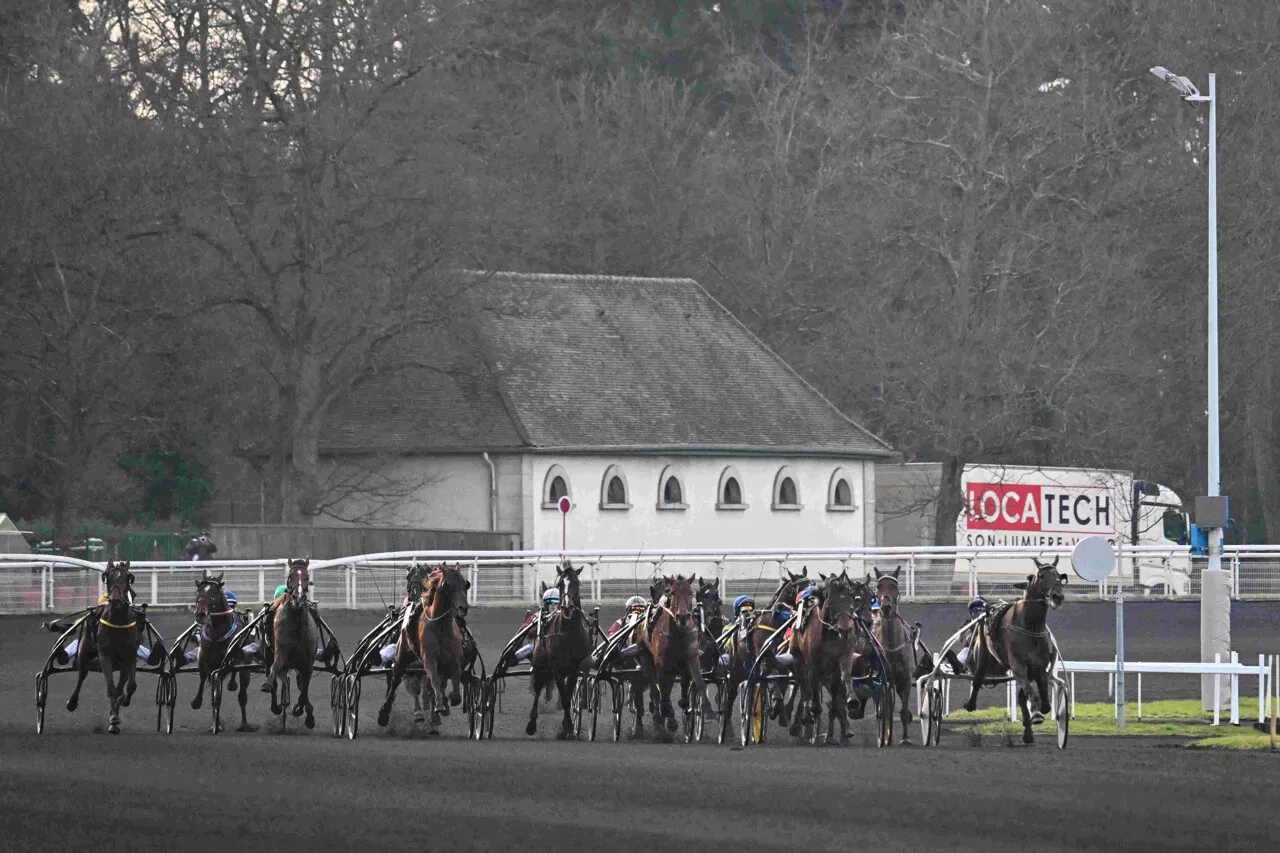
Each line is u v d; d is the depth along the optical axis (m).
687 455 66.00
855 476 69.44
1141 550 52.66
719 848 14.94
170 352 60.69
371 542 57.56
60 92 56.75
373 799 18.00
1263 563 55.62
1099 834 15.57
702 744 25.09
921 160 71.19
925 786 18.94
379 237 58.84
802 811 17.02
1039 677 24.80
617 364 67.81
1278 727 27.16
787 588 27.20
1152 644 41.97
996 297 70.69
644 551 52.19
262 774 20.25
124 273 58.88
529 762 21.61
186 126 56.59
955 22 70.88
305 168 57.50
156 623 45.16
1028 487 63.59
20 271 57.28
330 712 30.66
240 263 58.72
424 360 65.56
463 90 60.31
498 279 67.06
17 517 69.69
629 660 26.34
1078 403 66.88
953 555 53.81
